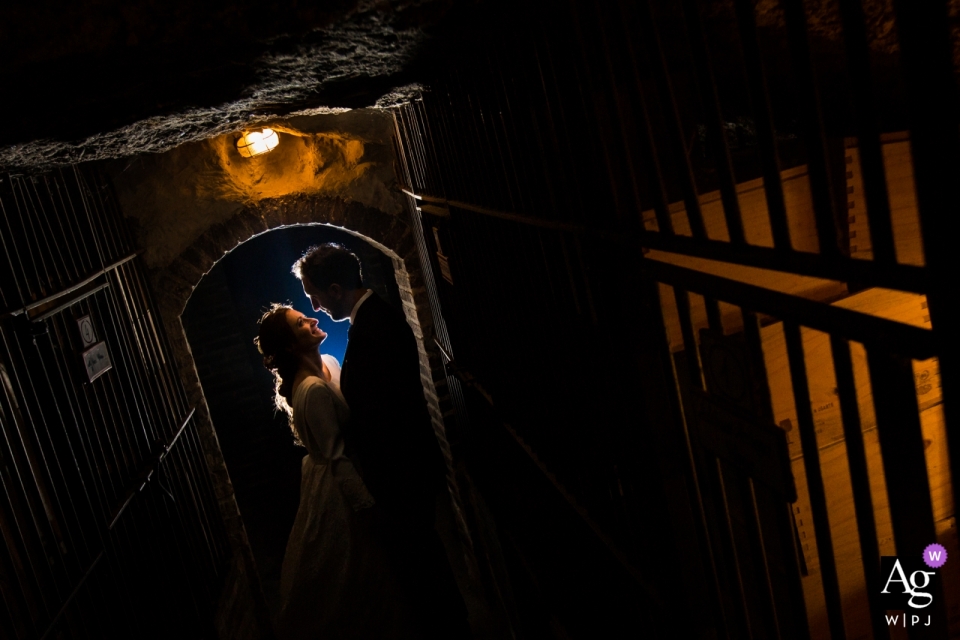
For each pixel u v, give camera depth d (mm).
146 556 3000
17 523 2230
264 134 4020
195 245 4219
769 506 1500
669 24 1559
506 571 3803
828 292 1653
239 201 4254
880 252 766
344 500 3539
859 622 1581
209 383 6590
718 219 1628
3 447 2271
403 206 4477
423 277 4539
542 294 1958
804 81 814
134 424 3223
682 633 1582
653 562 1635
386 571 3551
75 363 2855
